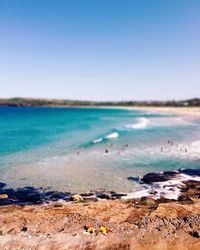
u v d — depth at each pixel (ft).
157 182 70.49
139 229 41.14
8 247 37.91
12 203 57.26
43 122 252.21
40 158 95.86
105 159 95.50
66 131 173.99
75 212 47.34
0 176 74.84
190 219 43.34
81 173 78.69
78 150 110.32
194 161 92.43
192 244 37.86
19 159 93.91
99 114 417.08
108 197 60.29
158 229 41.01
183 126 199.21
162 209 46.78
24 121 264.11
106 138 140.67
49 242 38.75
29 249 37.42
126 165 87.56
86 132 169.17
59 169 82.38
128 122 252.42
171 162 91.35
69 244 38.27
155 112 459.73
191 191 61.57
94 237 39.58
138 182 71.05
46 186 67.77
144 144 123.65
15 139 137.80
